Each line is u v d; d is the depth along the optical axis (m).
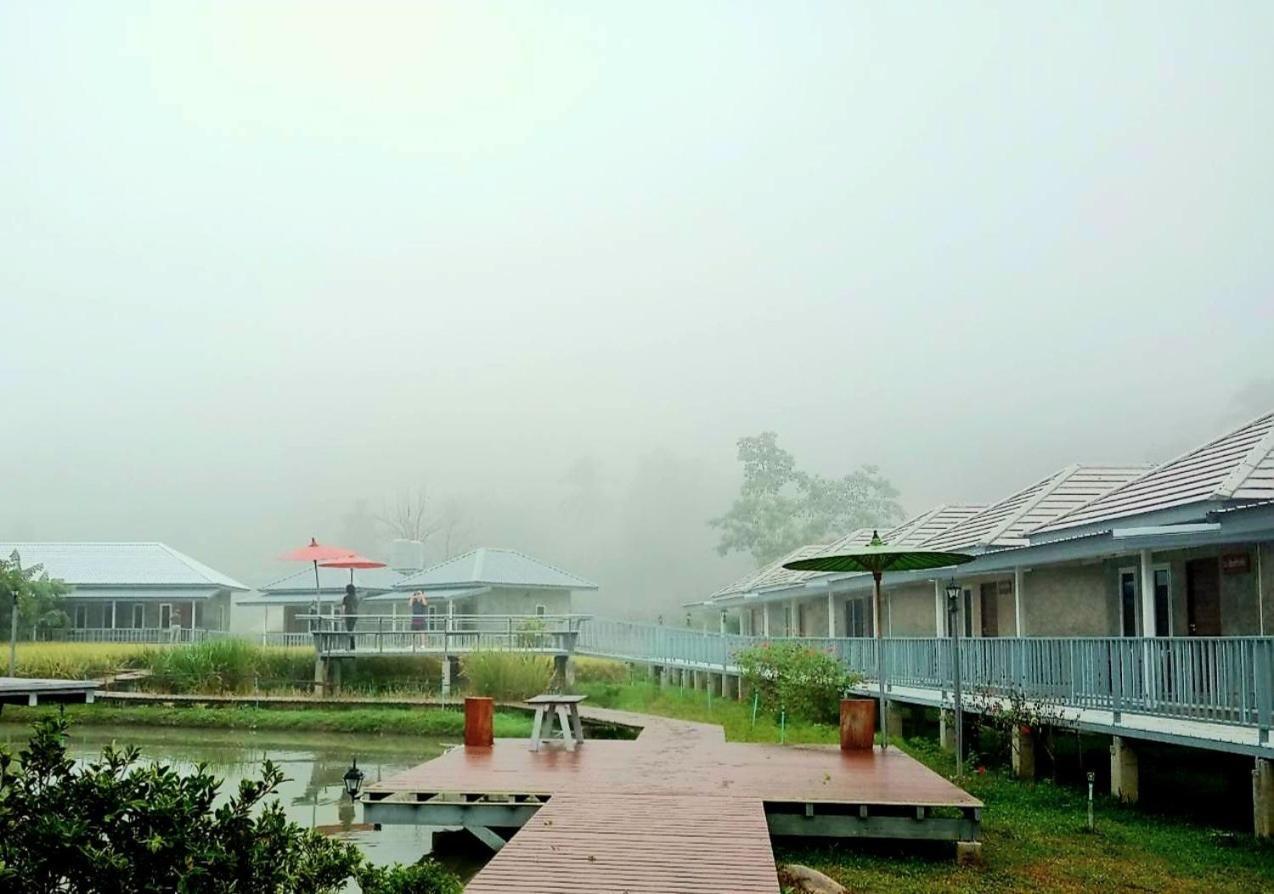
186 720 27.97
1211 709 12.45
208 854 5.49
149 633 51.41
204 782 5.82
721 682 31.42
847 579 29.62
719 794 12.27
